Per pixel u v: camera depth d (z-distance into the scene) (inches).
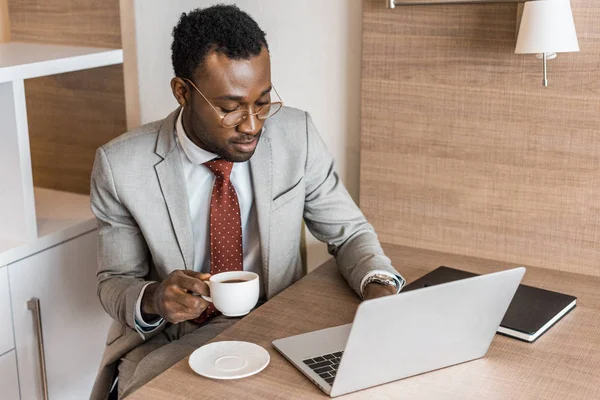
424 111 72.9
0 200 77.0
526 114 68.6
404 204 76.4
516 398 47.4
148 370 58.7
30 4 89.3
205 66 57.6
